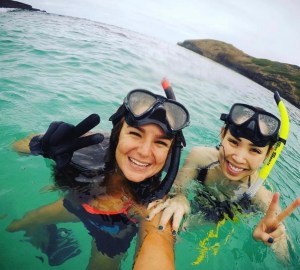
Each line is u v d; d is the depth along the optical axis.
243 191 0.81
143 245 0.46
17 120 0.98
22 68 1.52
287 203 1.02
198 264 0.66
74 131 0.55
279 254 0.70
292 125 2.61
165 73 2.59
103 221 0.58
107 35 3.85
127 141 0.49
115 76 1.87
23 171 0.75
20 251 0.56
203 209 0.75
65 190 0.62
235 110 0.73
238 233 0.76
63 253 0.58
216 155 0.87
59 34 2.80
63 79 1.51
